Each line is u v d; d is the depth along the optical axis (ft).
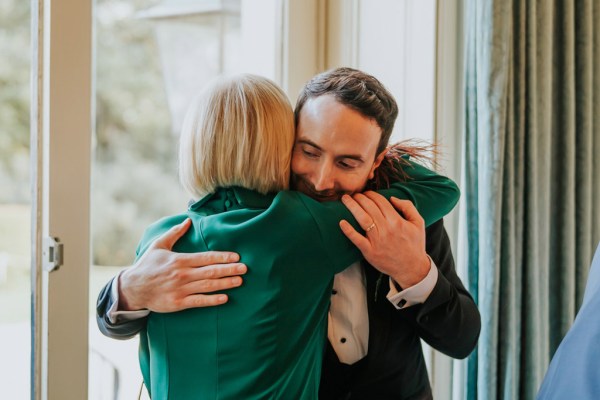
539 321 5.26
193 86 5.63
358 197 3.00
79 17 4.04
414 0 5.39
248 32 5.73
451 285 3.23
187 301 2.86
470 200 5.13
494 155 4.93
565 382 2.42
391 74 5.51
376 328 3.21
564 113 5.43
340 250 2.88
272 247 2.82
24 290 4.36
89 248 4.12
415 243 2.93
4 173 4.41
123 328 3.14
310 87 3.02
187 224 3.05
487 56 4.91
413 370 3.39
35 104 4.08
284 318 2.79
